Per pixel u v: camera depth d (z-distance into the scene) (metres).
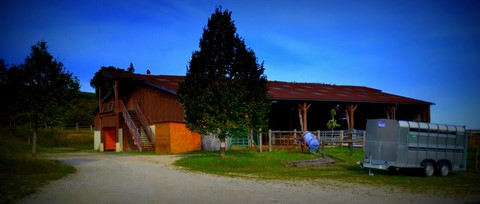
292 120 37.28
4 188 11.22
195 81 20.47
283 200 10.02
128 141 35.22
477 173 16.89
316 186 12.53
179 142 27.02
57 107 20.62
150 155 24.92
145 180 13.66
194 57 20.98
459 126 16.27
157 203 9.53
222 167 18.14
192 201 9.81
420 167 15.38
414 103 39.09
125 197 10.29
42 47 20.48
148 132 32.84
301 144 25.14
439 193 11.41
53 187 11.73
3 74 19.55
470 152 25.25
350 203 9.70
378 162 15.52
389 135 15.27
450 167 15.80
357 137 30.67
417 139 15.34
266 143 32.88
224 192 11.20
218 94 19.89
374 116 41.91
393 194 11.12
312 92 36.19
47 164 16.62
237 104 19.94
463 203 9.91
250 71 21.14
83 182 12.98
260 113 20.83
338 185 12.82
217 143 29.09
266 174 15.82
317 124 38.81
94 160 21.31
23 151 28.94
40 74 20.23
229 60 20.98
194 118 20.70
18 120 20.59
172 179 13.98
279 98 29.97
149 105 33.56
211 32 21.06
